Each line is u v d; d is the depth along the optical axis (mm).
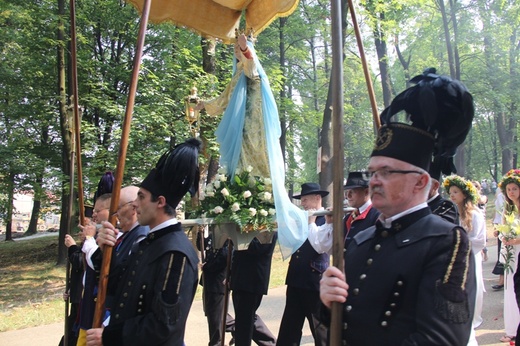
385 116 2266
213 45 11633
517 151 29297
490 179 37969
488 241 13586
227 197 3975
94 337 2490
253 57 4457
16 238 24078
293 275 4375
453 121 2062
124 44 15266
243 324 4453
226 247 5039
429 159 2000
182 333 2547
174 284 2477
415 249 1827
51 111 13711
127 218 3443
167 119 11781
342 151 1979
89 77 13117
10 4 12641
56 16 12398
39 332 6645
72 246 4328
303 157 32938
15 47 13367
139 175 11492
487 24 22781
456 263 1742
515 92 22625
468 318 1684
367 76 2893
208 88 11367
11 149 13508
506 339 5258
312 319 4406
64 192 12609
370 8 15156
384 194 1953
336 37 2061
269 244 4484
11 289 10141
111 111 11648
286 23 17547
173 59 12773
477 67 23531
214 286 5168
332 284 1888
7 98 13984
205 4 5059
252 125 4422
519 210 5051
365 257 1993
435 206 3334
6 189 14047
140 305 2527
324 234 4102
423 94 1982
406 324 1751
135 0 4844
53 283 10758
